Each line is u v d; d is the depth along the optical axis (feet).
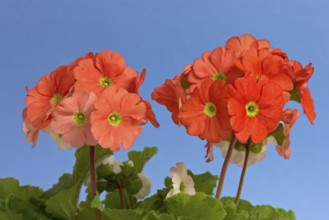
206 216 1.74
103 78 1.71
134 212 1.68
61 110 1.60
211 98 1.67
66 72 1.69
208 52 1.75
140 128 1.66
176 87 1.75
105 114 1.61
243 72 1.71
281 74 1.66
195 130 1.69
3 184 2.09
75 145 1.62
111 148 1.61
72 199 1.79
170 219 1.67
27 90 1.73
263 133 1.63
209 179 2.17
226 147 2.00
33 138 1.72
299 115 1.79
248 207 2.17
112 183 1.94
